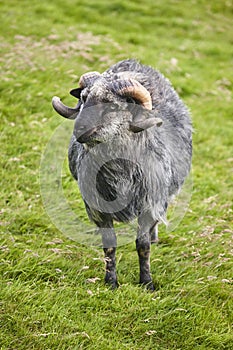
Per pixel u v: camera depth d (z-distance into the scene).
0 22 27.44
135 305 10.60
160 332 10.09
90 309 10.38
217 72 29.12
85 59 23.92
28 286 10.56
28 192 14.79
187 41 33.25
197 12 38.72
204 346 9.91
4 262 11.05
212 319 10.52
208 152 19.94
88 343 9.56
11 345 9.16
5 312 9.79
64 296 10.54
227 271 11.99
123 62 12.20
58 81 21.70
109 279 11.41
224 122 23.41
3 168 15.72
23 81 21.06
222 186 17.20
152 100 10.99
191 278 11.77
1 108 19.12
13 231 13.00
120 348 9.48
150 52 28.45
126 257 12.62
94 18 33.38
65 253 12.05
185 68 28.17
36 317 9.78
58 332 9.59
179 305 10.77
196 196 16.23
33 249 12.07
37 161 16.31
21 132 18.02
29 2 32.84
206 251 12.77
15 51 22.98
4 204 13.80
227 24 37.81
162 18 36.28
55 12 32.16
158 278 11.79
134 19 35.03
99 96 9.50
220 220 13.56
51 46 23.92
